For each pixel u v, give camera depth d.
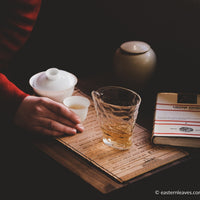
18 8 1.09
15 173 1.16
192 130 0.96
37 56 1.54
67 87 1.06
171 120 0.99
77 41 1.51
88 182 0.87
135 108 0.94
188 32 1.25
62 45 1.53
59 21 1.55
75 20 1.52
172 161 0.92
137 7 1.34
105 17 1.44
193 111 1.02
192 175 0.94
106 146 0.96
